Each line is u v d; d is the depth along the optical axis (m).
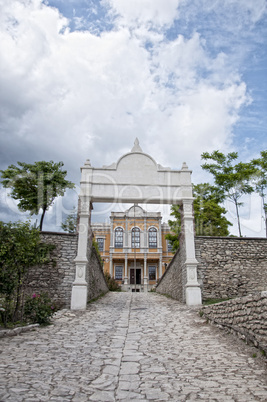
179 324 9.47
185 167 15.00
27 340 7.03
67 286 12.87
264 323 6.01
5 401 3.63
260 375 4.90
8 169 18.77
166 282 19.56
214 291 13.45
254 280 13.69
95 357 5.94
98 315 11.23
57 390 4.16
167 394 4.16
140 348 6.76
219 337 7.63
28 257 9.69
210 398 4.03
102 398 3.99
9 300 8.91
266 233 18.33
